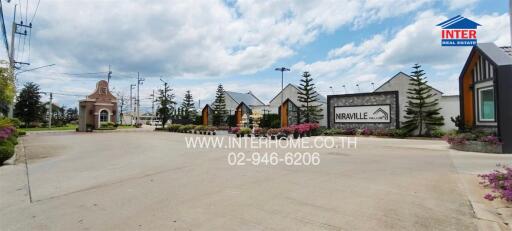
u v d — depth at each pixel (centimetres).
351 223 387
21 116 4409
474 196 503
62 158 1127
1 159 961
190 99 4378
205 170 782
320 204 470
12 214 461
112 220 419
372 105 2041
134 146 1546
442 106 1936
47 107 5516
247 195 529
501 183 525
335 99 2208
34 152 1341
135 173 766
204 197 520
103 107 4006
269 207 459
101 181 680
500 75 1055
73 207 486
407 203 469
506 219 395
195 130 2844
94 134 2858
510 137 1041
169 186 609
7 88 1412
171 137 2236
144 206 478
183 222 402
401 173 713
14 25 2388
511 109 1041
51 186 644
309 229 369
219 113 3594
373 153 1109
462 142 1165
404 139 1748
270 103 4156
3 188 633
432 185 586
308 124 2142
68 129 4206
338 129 2141
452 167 790
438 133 1830
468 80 1295
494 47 1172
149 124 6738
